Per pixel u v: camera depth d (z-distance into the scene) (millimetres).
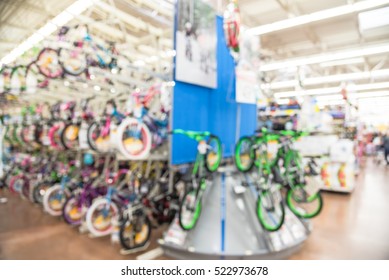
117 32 5852
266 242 3035
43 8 4980
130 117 3268
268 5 5621
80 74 3770
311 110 5715
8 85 4020
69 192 4602
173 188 4055
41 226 4168
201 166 3385
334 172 6590
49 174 5344
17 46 5934
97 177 4312
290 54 8500
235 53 3617
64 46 3639
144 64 6977
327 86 12289
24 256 3080
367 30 5344
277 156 3795
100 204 3598
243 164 3834
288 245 3094
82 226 3898
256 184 3438
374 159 16297
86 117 4430
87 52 3748
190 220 3203
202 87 3840
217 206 3326
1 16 5266
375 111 18359
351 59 8469
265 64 7750
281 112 5859
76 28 3748
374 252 3234
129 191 3693
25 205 5465
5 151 7602
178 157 3391
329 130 6082
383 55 8297
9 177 6922
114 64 4012
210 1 4473
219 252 2930
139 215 3223
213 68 3996
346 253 3203
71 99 5984
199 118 3771
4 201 5793
